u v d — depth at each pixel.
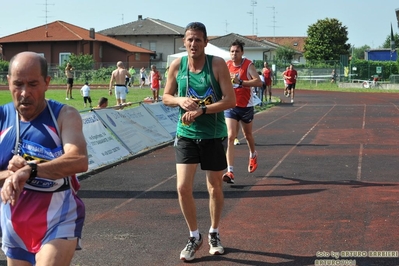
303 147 13.08
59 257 3.28
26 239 3.41
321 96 37.16
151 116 13.94
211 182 5.50
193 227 5.50
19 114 3.41
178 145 5.41
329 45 75.12
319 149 12.70
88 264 5.37
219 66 5.28
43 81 3.33
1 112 3.45
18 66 3.25
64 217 3.42
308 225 6.56
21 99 3.27
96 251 5.74
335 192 8.22
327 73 57.38
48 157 3.36
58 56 64.69
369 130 16.42
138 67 67.12
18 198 3.38
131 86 50.22
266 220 6.80
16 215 3.39
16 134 3.37
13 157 3.21
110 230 6.48
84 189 8.68
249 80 8.69
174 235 6.27
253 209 7.33
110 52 67.56
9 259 3.51
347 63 55.41
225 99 5.24
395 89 46.91
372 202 7.58
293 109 25.53
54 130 3.37
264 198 7.93
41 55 3.37
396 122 18.75
